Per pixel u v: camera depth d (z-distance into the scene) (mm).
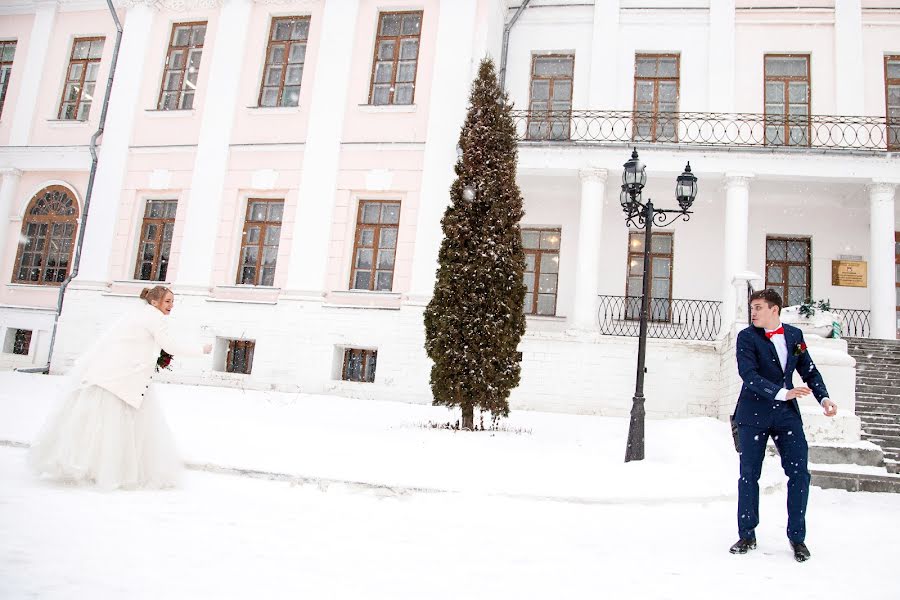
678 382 13508
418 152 15062
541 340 14062
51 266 17578
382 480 5934
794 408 4457
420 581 3236
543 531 4754
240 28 16516
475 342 9906
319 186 15359
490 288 10070
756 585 3561
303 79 16016
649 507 5961
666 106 16172
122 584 2783
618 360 13750
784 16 15961
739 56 16016
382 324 14359
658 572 3740
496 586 3254
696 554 4258
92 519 3871
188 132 16422
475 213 10406
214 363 15070
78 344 15898
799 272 15789
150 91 16922
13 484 4676
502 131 10812
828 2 15914
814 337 10477
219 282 15500
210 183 15938
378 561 3559
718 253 15695
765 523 5406
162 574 2971
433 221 14586
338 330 14562
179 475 5270
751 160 14016
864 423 10172
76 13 18453
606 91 15898
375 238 15227
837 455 8883
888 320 13281
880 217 13594
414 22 15922
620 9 16453
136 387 5000
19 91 18438
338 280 14945
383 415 11594
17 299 17344
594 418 12547
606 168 14375
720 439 9477
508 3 17094
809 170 13867
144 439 5121
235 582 2951
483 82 11039
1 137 18250
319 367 14516
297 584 3006
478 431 9727
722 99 15672
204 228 15734
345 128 15523
